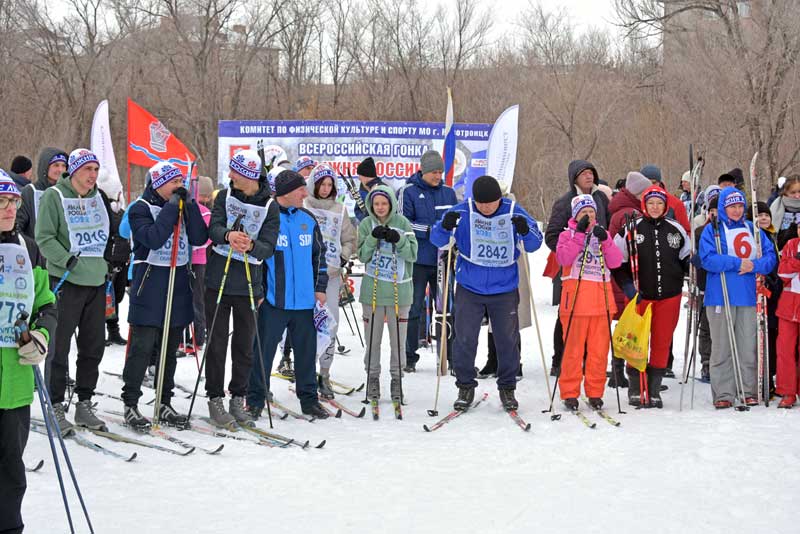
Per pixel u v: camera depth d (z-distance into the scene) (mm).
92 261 5531
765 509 4051
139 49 35719
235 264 5777
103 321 5633
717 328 6457
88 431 5496
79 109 36719
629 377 6656
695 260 6453
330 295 7090
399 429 5871
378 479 4598
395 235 6496
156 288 5629
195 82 34906
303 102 37156
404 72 34469
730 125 23172
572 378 6359
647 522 3887
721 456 4973
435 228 6434
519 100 32250
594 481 4547
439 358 6391
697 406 6547
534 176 31141
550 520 3926
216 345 5797
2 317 3387
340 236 7145
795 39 22062
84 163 5492
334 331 6879
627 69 33156
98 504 4133
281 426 5941
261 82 37312
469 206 6383
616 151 30516
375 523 3896
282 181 6129
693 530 3787
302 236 6172
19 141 34844
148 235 5426
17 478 3428
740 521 3898
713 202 7066
